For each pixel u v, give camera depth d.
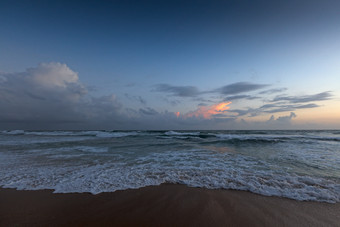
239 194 3.99
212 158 8.13
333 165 6.64
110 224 2.85
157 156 8.67
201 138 21.31
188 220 2.97
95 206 3.45
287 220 2.95
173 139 19.80
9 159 7.87
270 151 10.21
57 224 2.83
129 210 3.31
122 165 6.75
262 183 4.63
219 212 3.22
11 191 4.13
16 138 20.83
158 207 3.42
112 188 4.36
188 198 3.81
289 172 5.68
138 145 13.34
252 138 19.84
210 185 4.55
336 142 15.31
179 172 5.75
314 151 10.16
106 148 11.55
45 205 3.46
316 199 3.67
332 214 3.11
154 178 5.13
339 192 4.01
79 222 2.90
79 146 12.62
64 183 4.68
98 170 6.00
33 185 4.52
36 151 10.23
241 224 2.85
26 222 2.88
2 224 2.82
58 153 9.53
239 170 5.97
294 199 3.69
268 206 3.42
